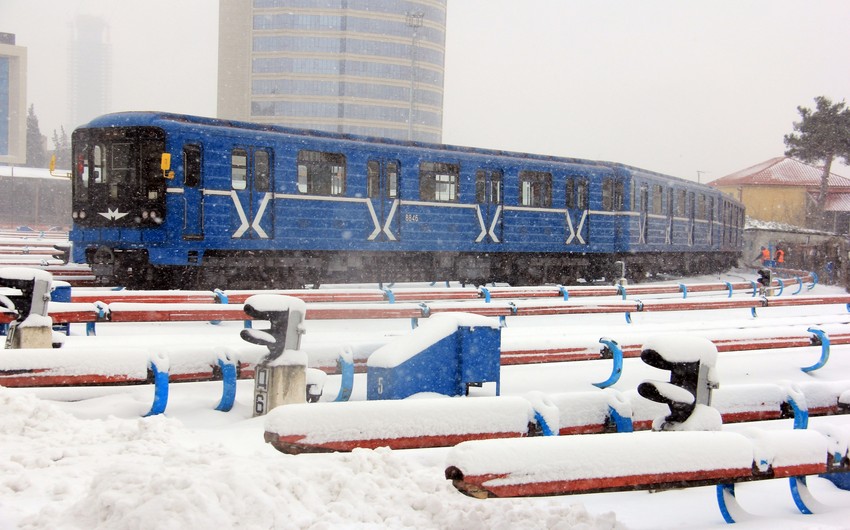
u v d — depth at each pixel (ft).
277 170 61.11
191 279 59.21
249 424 22.47
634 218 90.53
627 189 88.94
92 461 17.48
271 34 370.53
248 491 13.20
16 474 16.16
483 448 13.32
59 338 27.35
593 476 13.85
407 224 69.15
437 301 52.42
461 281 77.10
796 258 167.32
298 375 23.41
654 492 18.22
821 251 163.84
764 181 243.19
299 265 63.72
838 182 245.45
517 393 30.55
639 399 20.47
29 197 227.61
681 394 17.43
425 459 18.78
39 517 13.06
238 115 380.78
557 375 34.53
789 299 59.98
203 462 16.03
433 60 386.32
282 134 61.57
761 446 15.71
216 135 58.03
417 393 24.98
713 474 14.93
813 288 113.29
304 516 13.41
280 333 23.38
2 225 214.28
